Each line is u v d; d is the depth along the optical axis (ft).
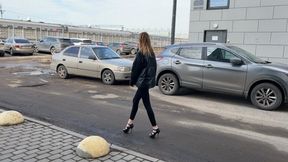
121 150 15.61
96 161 14.20
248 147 17.28
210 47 29.76
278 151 16.80
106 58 40.55
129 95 31.19
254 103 26.91
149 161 14.44
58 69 43.32
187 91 34.14
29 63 63.46
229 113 24.91
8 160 14.06
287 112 25.76
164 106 26.73
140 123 21.16
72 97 29.45
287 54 40.65
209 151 16.53
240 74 27.32
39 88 33.99
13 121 19.17
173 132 19.52
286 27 40.40
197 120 22.49
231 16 44.55
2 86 34.45
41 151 15.15
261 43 42.45
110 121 21.52
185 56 31.09
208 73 29.14
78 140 16.75
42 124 19.45
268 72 25.93
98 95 30.86
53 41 95.40
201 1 47.21
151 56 17.72
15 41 86.28
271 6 41.24
